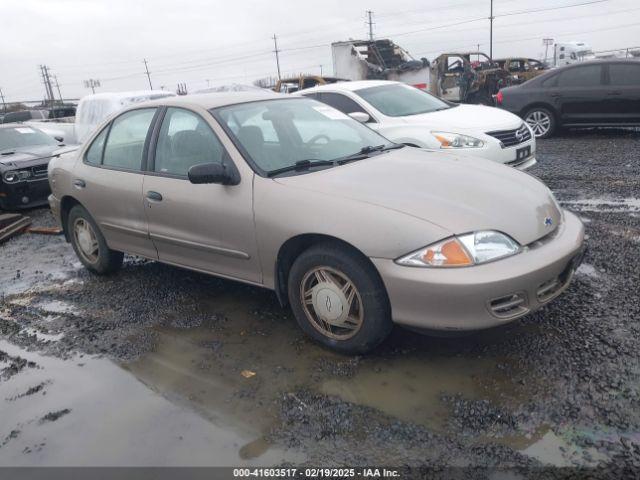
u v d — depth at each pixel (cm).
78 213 499
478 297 276
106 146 464
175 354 353
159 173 407
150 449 264
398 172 347
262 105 417
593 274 414
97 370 343
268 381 312
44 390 326
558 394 275
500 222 296
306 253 325
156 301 439
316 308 332
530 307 291
